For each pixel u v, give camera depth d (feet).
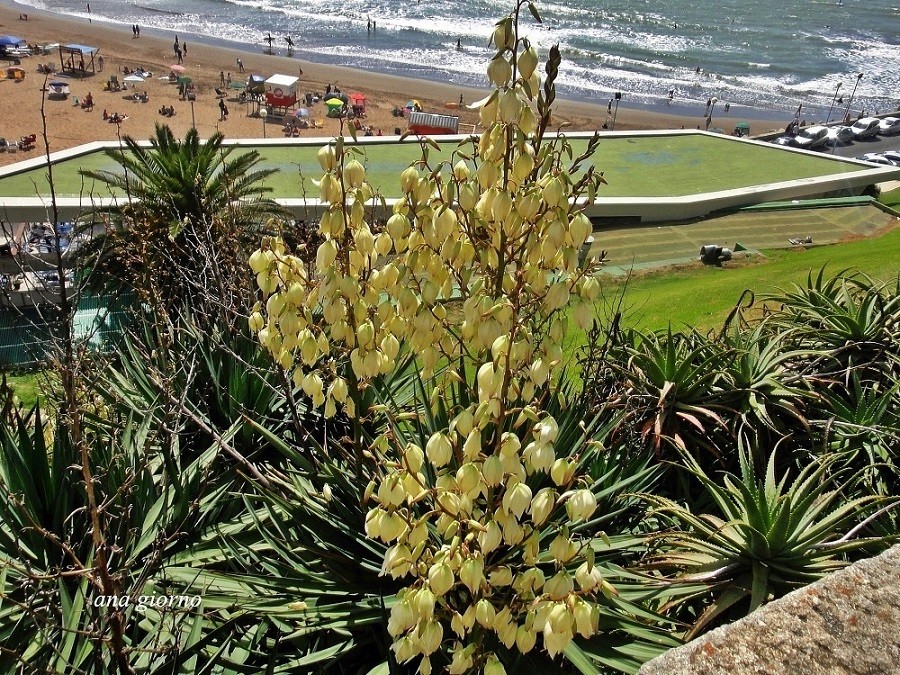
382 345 9.20
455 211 8.76
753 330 19.22
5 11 199.82
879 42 267.18
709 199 69.56
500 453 7.09
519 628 7.07
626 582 10.93
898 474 15.37
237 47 193.57
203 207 27.99
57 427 12.48
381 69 188.14
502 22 7.55
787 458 16.83
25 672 9.52
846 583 6.02
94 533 8.50
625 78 201.05
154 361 14.85
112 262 26.45
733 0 330.54
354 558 10.57
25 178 59.16
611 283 50.03
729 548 12.00
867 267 43.70
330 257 8.71
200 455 13.89
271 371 13.55
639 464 13.73
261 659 10.57
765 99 192.54
